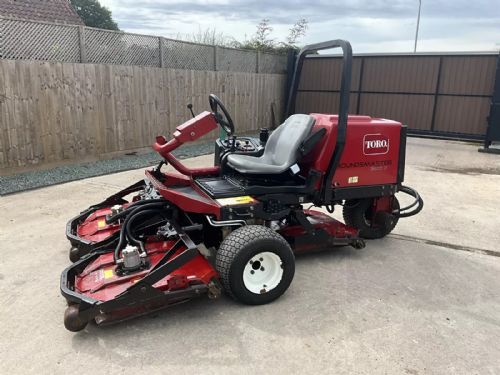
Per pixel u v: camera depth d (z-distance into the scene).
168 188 3.25
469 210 5.22
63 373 2.28
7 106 5.97
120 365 2.35
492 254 3.94
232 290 2.86
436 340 2.62
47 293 3.07
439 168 7.67
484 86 10.65
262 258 2.93
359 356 2.46
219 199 3.18
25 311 2.84
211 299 3.03
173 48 8.66
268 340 2.59
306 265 3.63
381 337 2.64
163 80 8.39
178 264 2.66
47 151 6.60
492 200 5.68
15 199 5.20
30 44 6.19
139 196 3.83
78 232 3.54
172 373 2.30
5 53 5.90
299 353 2.47
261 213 3.23
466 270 3.60
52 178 6.14
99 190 5.64
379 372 2.33
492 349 2.56
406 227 4.60
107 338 2.59
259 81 11.40
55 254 3.69
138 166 7.11
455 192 6.04
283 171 3.31
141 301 2.59
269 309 2.93
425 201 5.56
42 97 6.38
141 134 8.15
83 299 2.48
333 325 2.75
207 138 9.86
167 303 2.74
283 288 3.01
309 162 3.56
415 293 3.19
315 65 12.71
